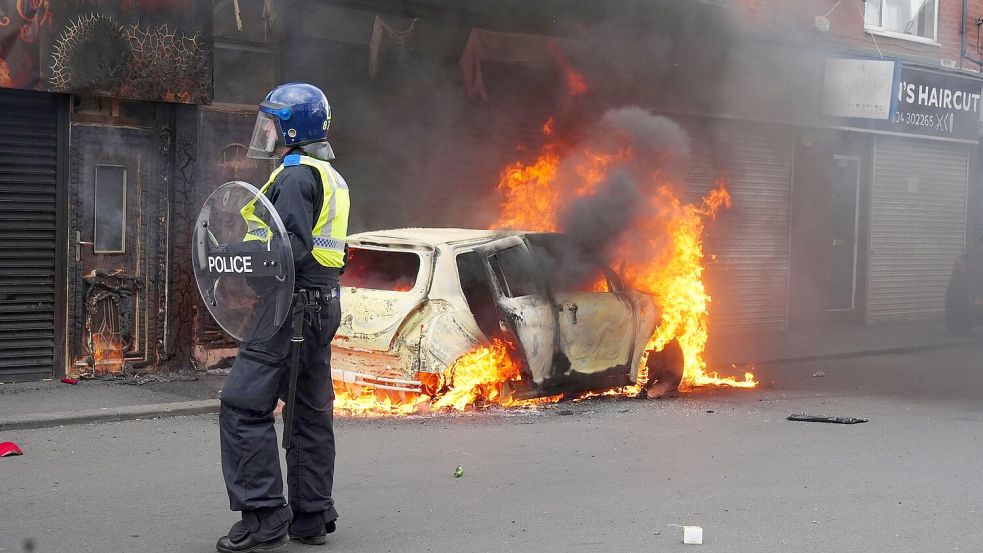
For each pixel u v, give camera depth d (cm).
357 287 865
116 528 524
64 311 984
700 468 678
